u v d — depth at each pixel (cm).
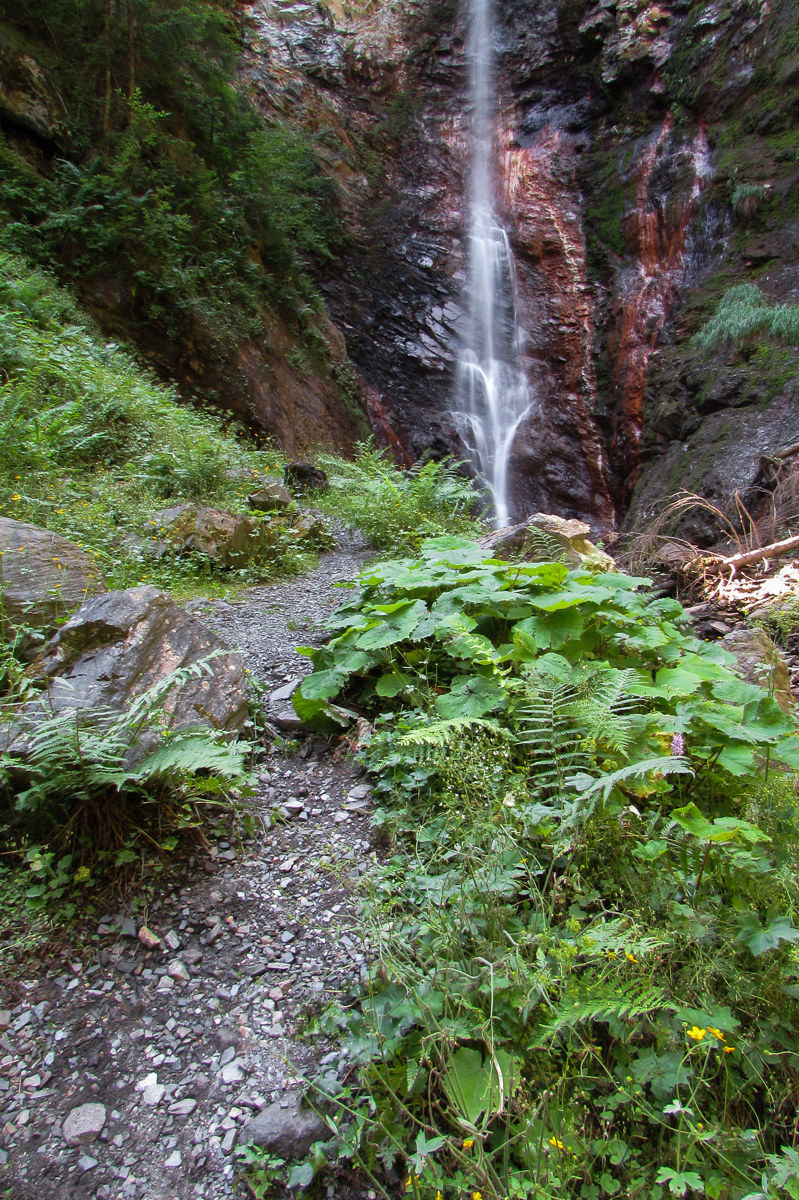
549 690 269
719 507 973
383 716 322
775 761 252
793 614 522
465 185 2111
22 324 866
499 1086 151
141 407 841
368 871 249
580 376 1755
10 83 1160
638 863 212
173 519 605
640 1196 147
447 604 355
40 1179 167
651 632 331
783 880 197
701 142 1656
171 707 290
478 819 227
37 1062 193
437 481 942
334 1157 168
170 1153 172
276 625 485
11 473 598
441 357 1878
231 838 269
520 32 2084
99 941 227
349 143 2041
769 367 1177
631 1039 172
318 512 902
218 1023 203
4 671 301
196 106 1466
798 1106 162
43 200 1133
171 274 1215
